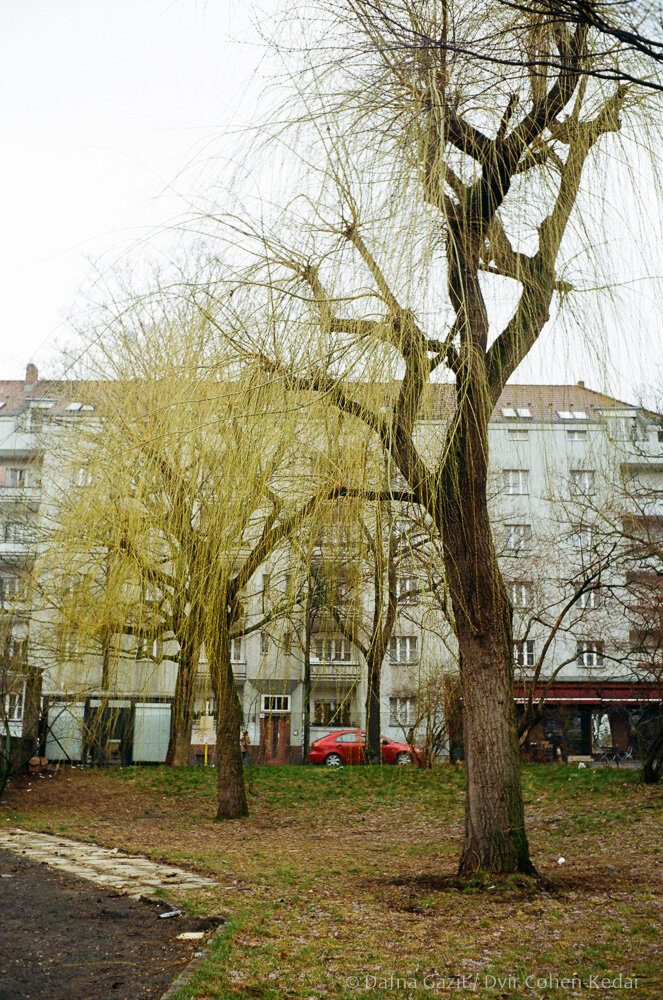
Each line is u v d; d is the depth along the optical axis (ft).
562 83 23.18
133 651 42.27
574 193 23.93
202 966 17.81
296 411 24.11
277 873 32.17
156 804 59.62
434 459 25.30
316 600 32.91
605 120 23.99
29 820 52.54
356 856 38.52
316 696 89.40
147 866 32.99
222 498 26.53
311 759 89.35
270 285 24.81
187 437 25.96
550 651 103.09
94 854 36.58
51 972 17.52
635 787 51.83
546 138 24.40
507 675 28.37
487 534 27.53
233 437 25.34
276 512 26.89
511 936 21.26
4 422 88.69
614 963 18.85
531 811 49.55
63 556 31.37
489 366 25.93
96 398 31.58
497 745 28.09
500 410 26.53
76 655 39.63
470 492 27.02
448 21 22.12
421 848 40.91
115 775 70.69
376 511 25.11
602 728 104.68
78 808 58.59
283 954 19.22
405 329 22.36
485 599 27.86
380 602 26.76
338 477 24.44
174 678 73.56
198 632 38.73
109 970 17.74
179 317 27.30
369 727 74.49
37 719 73.00
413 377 23.13
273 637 38.70
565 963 18.79
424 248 21.30
